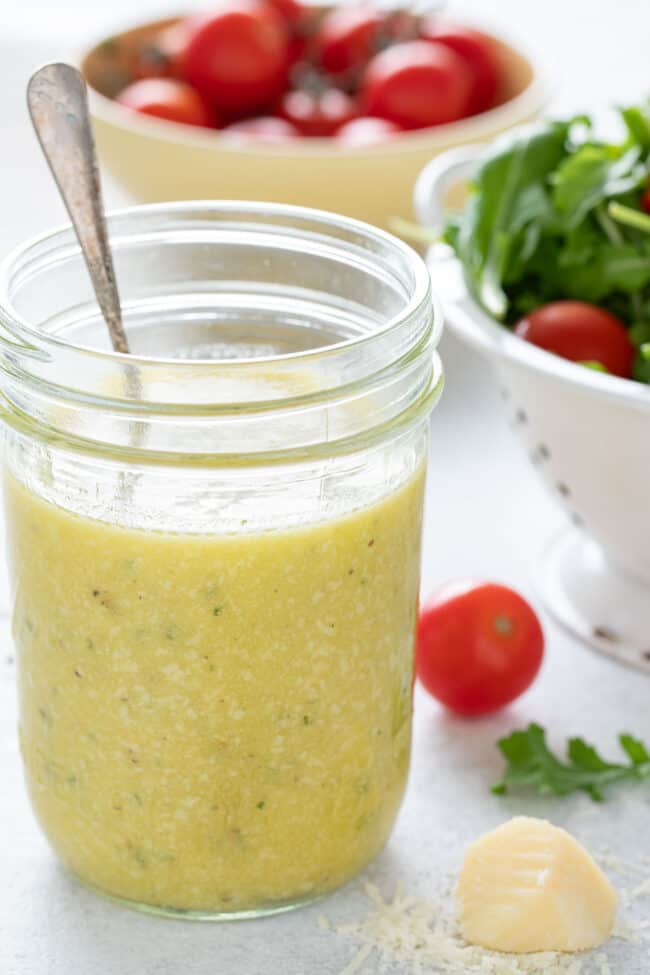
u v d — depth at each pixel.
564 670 0.69
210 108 0.93
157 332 0.61
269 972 0.58
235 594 0.55
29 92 0.56
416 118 0.90
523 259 0.74
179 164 0.84
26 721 0.59
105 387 0.54
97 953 0.59
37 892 0.60
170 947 0.59
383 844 0.61
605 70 1.11
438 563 0.74
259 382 0.55
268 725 0.57
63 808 0.59
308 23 0.95
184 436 0.54
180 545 0.55
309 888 0.59
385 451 0.57
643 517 0.68
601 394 0.65
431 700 0.68
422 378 0.57
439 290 0.70
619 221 0.74
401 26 0.96
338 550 0.56
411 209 0.86
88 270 0.58
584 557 0.73
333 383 0.54
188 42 0.93
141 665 0.56
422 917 0.60
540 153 0.75
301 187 0.84
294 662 0.56
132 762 0.57
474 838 0.63
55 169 0.57
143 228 0.60
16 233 0.89
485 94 0.93
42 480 0.56
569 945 0.59
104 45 0.94
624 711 0.68
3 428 0.57
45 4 1.19
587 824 0.63
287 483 0.55
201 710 0.56
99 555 0.55
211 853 0.58
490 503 0.77
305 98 0.92
